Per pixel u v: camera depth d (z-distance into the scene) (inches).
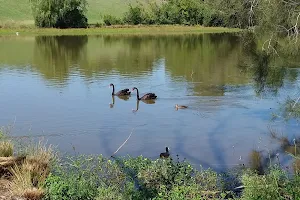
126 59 1325.0
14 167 319.3
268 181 277.1
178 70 1105.4
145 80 968.3
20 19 2672.2
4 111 669.3
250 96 772.0
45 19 2436.0
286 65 508.1
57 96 787.4
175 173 312.3
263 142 514.3
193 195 285.6
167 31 2455.7
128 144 513.3
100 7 3070.9
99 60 1301.7
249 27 524.7
